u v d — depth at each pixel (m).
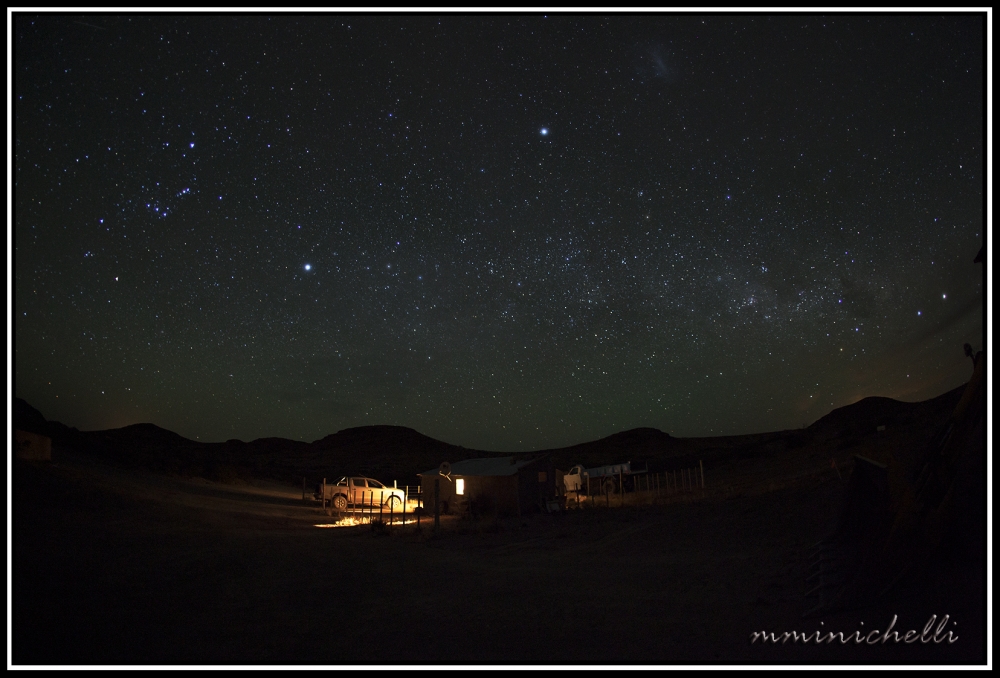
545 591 10.45
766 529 15.73
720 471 42.50
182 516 17.17
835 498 16.81
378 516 26.02
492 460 31.22
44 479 16.19
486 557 14.71
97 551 11.07
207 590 9.58
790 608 8.34
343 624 8.30
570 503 32.59
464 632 7.95
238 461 63.38
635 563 13.27
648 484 38.53
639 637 7.55
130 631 7.39
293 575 11.15
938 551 8.14
